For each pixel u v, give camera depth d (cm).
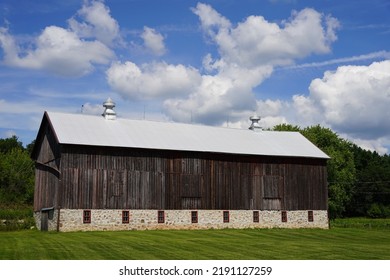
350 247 3003
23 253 2453
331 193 7062
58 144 3800
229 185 4284
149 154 4003
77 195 3697
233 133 4750
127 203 3859
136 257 2412
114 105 4319
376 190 8738
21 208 5803
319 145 7288
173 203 4034
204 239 3297
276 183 4491
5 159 7188
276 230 4212
